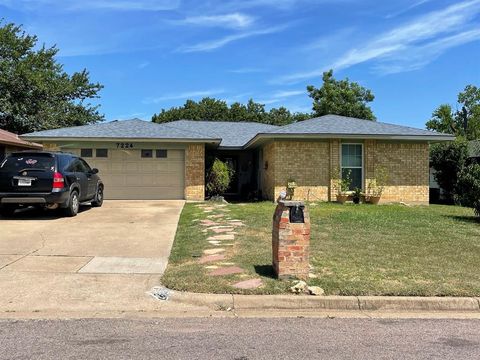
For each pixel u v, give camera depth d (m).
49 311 5.46
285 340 4.54
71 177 12.62
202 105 45.16
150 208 14.92
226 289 6.00
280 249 6.40
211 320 5.21
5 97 28.84
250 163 23.56
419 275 6.68
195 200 18.11
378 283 6.24
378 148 18.12
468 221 12.67
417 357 4.11
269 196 18.84
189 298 5.82
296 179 17.78
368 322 5.18
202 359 4.01
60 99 33.44
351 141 18.05
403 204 17.84
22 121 29.33
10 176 11.80
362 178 18.11
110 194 18.00
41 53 32.00
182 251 8.39
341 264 7.28
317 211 14.54
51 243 9.09
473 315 5.52
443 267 7.17
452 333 4.81
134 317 5.30
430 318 5.37
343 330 4.88
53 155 12.27
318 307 5.70
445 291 5.96
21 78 29.53
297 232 6.41
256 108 49.09
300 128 18.03
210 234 10.04
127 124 19.61
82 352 4.16
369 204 17.44
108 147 17.97
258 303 5.70
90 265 7.45
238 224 11.44
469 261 7.61
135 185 18.12
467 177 13.78
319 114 44.72
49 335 4.63
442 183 21.50
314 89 45.94
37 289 6.22
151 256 8.12
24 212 13.52
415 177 18.28
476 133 47.38
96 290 6.23
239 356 4.09
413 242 9.23
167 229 10.86
